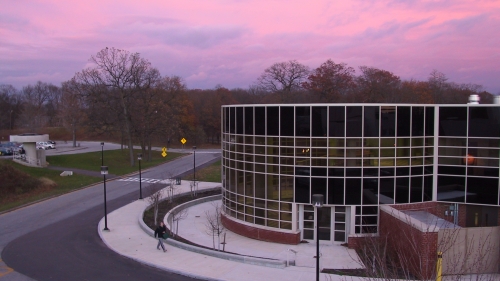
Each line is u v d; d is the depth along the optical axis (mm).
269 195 21891
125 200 30672
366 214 20609
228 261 16781
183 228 24047
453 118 21094
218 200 32594
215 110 96062
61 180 39969
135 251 18172
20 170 39156
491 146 20484
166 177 43031
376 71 76438
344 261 18031
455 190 21297
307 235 21453
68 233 21453
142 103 55656
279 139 21391
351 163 20516
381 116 20438
